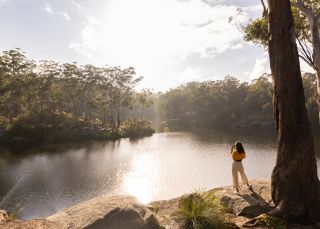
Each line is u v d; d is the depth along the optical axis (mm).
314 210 6367
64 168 33594
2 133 54562
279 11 6715
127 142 55969
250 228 6039
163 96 127500
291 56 6645
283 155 6656
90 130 64812
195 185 26516
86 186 26703
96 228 4551
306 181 6469
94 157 40406
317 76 10664
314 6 12312
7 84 68688
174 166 34281
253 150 43656
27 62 75125
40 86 77312
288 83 6617
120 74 89000
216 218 6020
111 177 29766
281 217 6312
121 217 4789
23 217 19328
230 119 95438
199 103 103812
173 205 7973
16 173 31125
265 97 93812
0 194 24281
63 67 85062
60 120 69438
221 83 107438
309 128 6633
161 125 98375
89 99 92625
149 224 4992
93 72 88875
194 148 47000
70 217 4812
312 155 6570
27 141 52875
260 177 28422
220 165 34219
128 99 89500
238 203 7059
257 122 86375
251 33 12070
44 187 26312
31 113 69062
